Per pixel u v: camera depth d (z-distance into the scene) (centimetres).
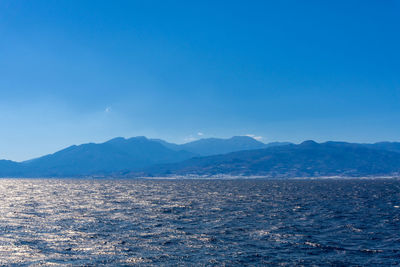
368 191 16250
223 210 8025
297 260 3759
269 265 3594
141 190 17750
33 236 4909
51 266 3544
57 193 14738
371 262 3669
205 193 14900
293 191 16350
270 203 9825
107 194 14100
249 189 18712
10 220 6350
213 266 3562
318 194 13975
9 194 13825
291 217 6831
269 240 4703
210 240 4706
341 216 6956
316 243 4516
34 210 7938
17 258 3809
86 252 4081
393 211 7800
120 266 3556
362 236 4950
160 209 8231
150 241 4641
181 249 4225
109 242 4575
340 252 4075
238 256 3916
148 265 3591
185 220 6444
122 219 6544
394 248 4247
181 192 15725
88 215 7088
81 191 16538
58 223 6031
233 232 5247
